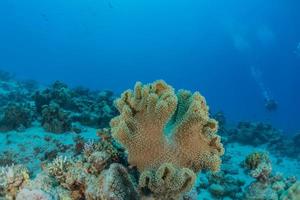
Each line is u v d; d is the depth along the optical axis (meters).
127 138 3.80
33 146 9.45
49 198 3.92
